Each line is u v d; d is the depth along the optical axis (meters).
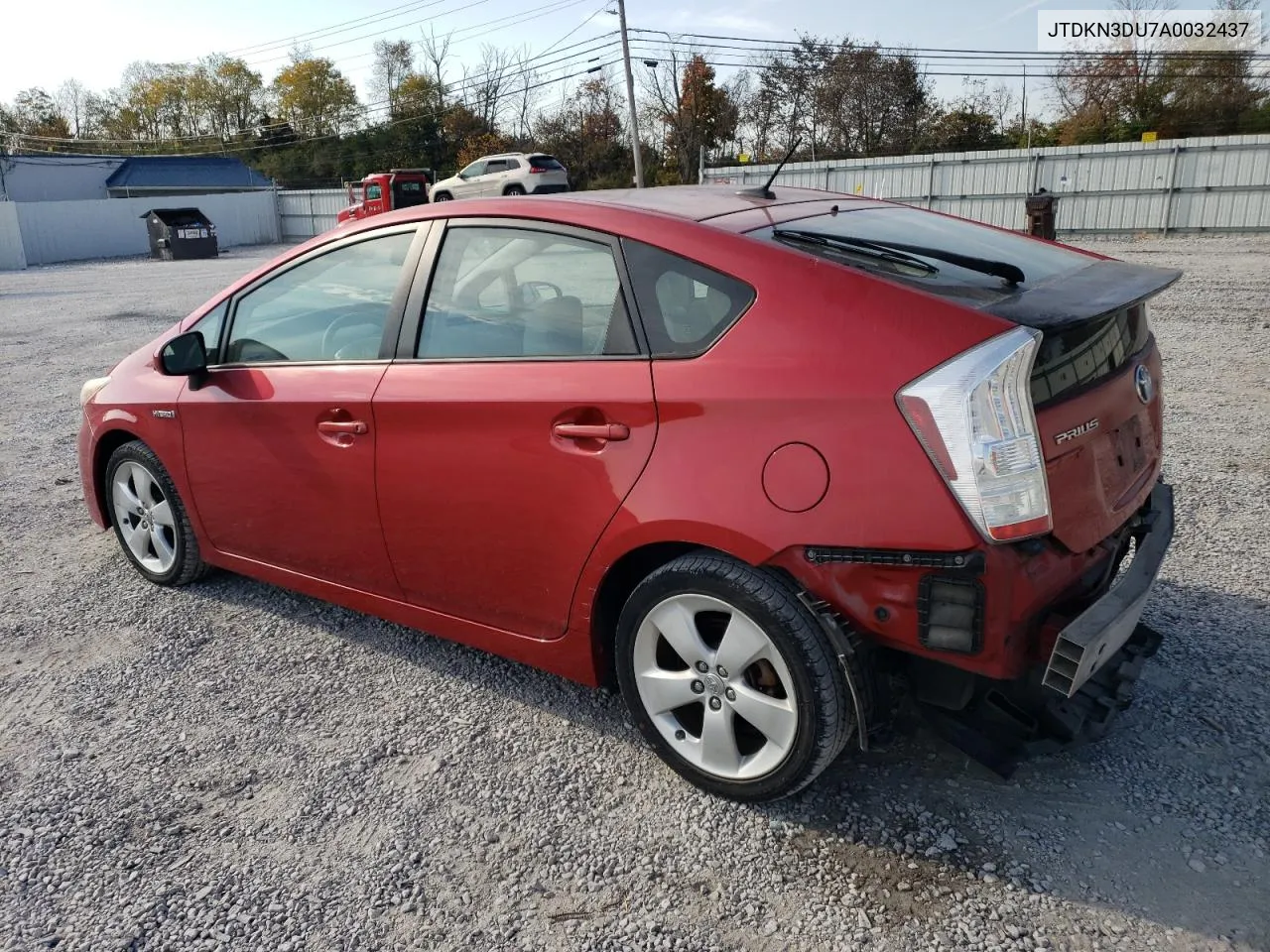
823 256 2.44
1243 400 6.71
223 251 36.69
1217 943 2.05
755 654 2.38
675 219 2.64
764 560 2.29
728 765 2.54
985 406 2.05
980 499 2.06
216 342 3.72
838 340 2.25
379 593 3.30
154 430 3.87
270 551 3.63
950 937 2.11
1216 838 2.38
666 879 2.33
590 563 2.63
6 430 7.46
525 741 2.95
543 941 2.16
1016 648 2.17
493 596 2.93
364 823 2.59
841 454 2.19
